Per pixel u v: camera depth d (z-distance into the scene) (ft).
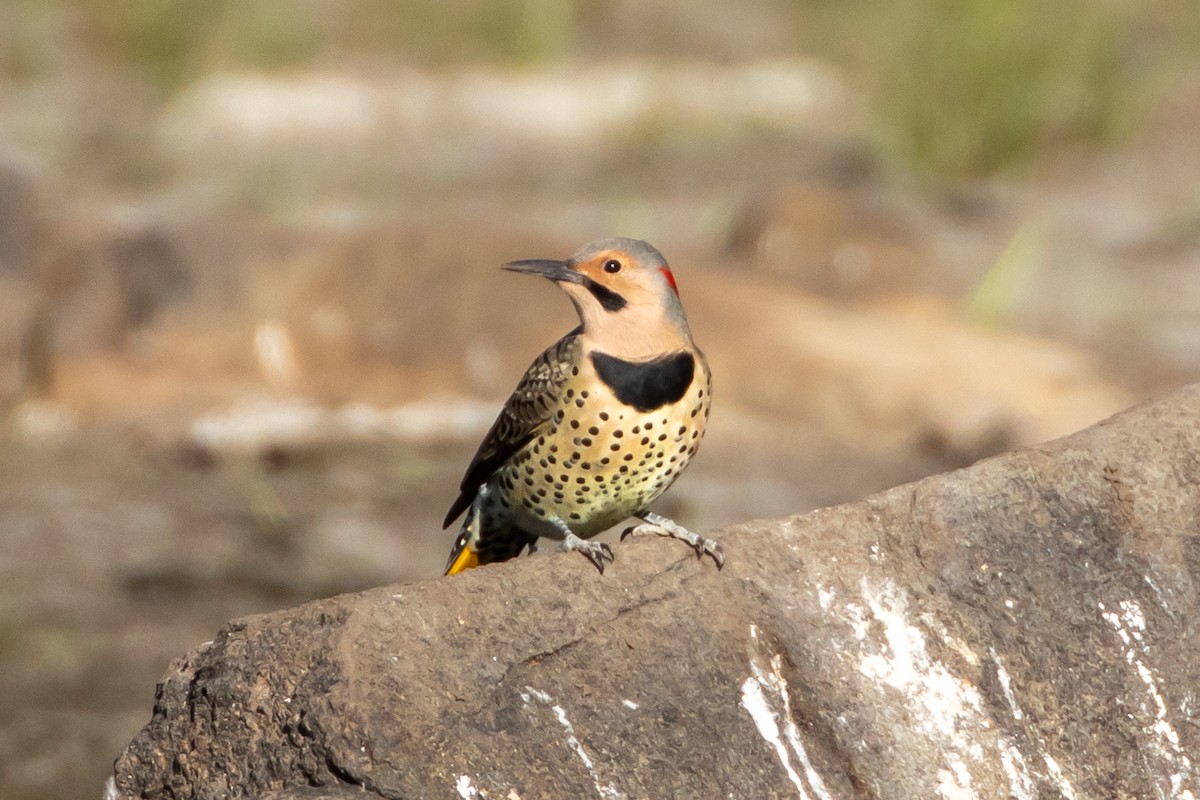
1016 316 61.21
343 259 54.80
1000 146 79.41
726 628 21.48
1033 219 72.43
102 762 33.81
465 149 78.54
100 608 40.16
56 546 43.50
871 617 21.86
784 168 78.23
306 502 46.93
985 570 22.22
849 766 20.95
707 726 20.76
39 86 83.30
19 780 32.91
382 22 92.58
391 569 42.75
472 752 19.81
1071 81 82.02
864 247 62.95
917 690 21.48
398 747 19.56
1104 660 21.91
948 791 20.97
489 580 21.24
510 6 92.84
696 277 56.49
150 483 47.55
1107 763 21.42
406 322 53.72
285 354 53.26
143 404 51.21
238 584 41.70
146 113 79.77
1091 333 59.41
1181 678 21.97
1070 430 50.19
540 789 19.81
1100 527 22.66
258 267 54.54
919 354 53.67
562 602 21.27
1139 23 99.55
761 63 93.81
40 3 88.43
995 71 79.87
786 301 56.54
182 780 20.48
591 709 20.53
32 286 51.72
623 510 26.30
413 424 50.96
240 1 89.81
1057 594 22.20
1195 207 74.74
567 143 80.74
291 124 80.28
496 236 55.93
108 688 36.70
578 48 96.32
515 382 52.80
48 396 51.52
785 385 52.19
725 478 47.67
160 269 54.29
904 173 78.48
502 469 26.45
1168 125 85.97
